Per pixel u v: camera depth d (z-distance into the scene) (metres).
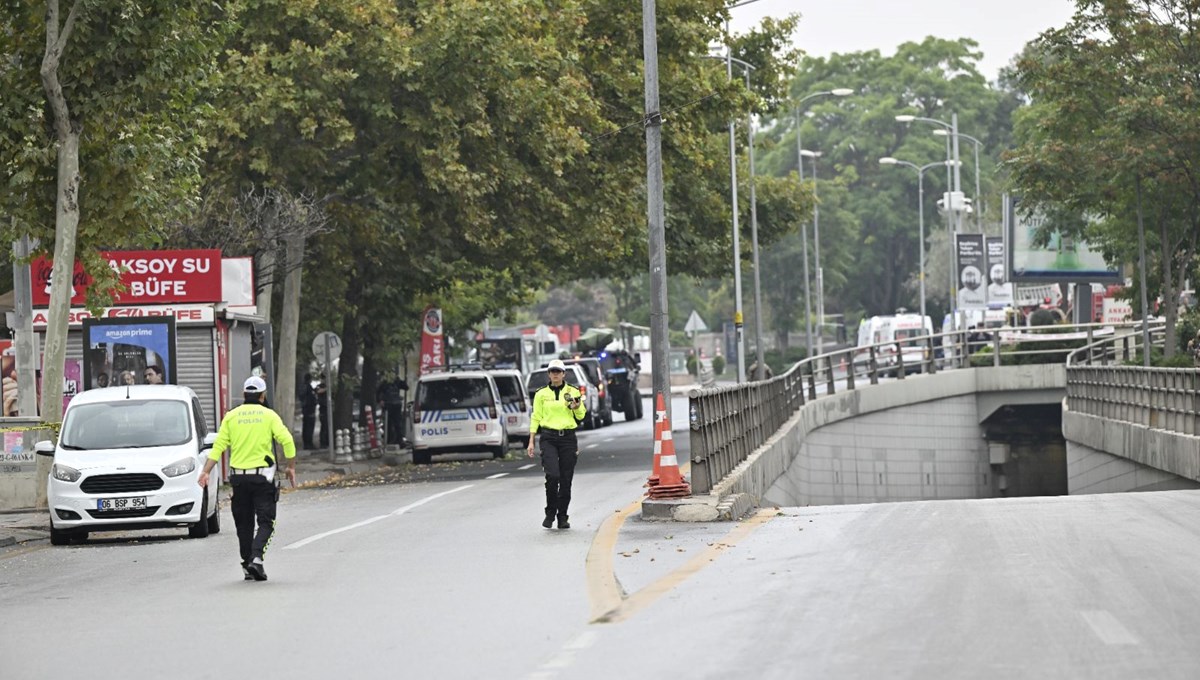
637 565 40.53
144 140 66.81
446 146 86.94
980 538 42.91
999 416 157.62
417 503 66.50
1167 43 109.62
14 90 64.88
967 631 27.97
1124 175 110.50
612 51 104.75
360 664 27.38
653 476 53.94
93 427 57.78
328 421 109.12
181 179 69.44
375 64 84.81
